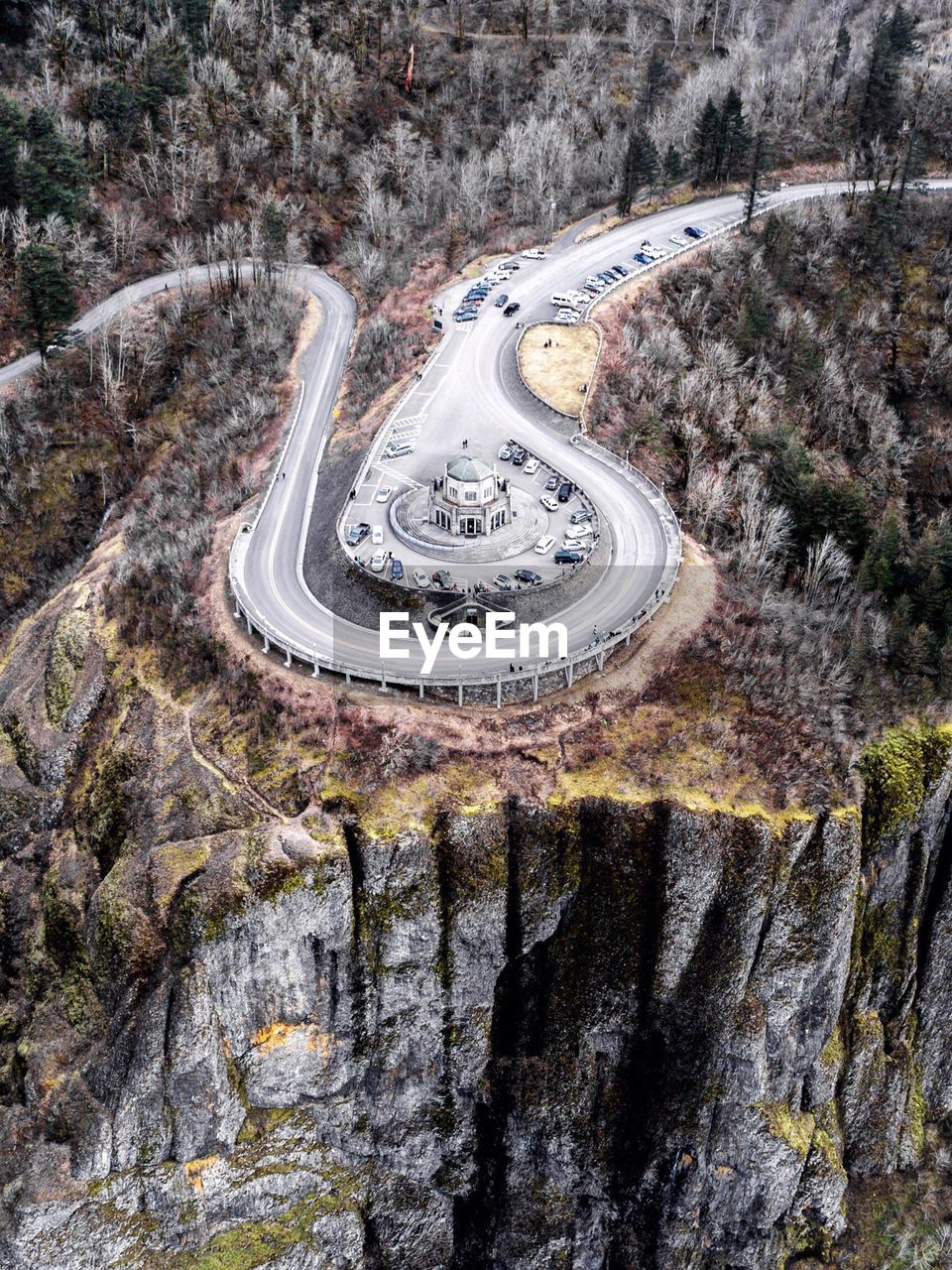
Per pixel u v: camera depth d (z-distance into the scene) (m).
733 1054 116.38
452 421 161.50
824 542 145.62
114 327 185.00
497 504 138.50
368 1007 116.62
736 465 158.12
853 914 120.75
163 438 175.25
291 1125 117.50
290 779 118.56
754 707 125.12
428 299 190.75
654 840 116.06
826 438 169.88
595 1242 120.94
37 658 145.88
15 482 167.00
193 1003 111.62
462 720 120.69
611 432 157.62
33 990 125.19
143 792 124.69
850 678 131.25
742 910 115.75
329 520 145.50
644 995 118.12
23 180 193.62
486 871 115.06
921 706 130.00
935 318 188.62
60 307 175.38
